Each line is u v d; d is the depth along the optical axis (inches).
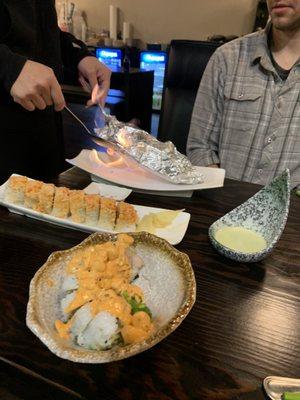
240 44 47.1
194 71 53.2
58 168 49.8
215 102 49.4
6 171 41.1
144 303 16.7
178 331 17.3
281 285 21.3
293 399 13.6
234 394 14.3
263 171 45.9
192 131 51.3
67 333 14.8
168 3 112.3
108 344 14.2
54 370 14.9
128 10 119.0
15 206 27.4
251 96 45.2
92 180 34.9
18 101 30.0
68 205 26.6
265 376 15.1
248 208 26.2
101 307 15.2
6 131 39.1
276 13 39.4
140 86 101.0
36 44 38.1
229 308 19.1
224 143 48.6
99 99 38.1
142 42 123.3
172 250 19.0
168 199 32.5
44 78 28.8
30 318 14.4
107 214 25.6
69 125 83.0
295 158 44.4
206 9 108.3
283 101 43.4
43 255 23.1
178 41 53.2
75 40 46.1
